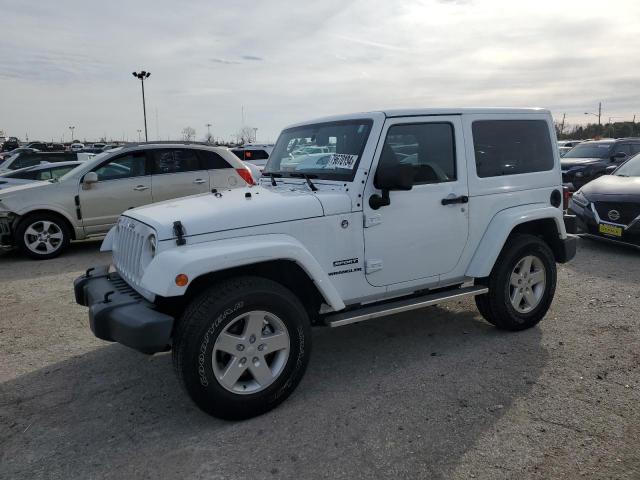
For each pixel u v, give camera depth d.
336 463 2.86
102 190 8.82
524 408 3.38
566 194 5.34
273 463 2.88
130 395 3.75
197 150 9.53
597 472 2.72
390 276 4.02
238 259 3.17
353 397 3.61
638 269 6.84
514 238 4.65
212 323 3.11
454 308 5.49
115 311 3.28
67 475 2.82
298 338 3.45
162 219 3.37
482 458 2.87
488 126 4.52
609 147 15.49
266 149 17.06
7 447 3.11
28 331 5.09
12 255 9.03
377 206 3.83
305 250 3.45
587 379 3.76
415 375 3.93
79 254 8.91
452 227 4.27
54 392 3.81
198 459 2.94
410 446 3.00
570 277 6.53
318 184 4.03
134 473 2.82
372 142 3.84
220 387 3.18
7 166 15.52
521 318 4.68
